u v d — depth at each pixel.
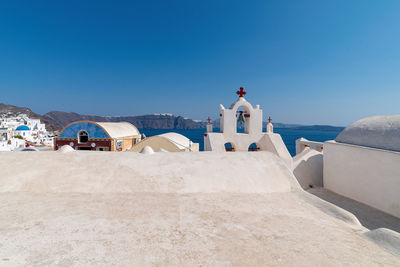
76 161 5.04
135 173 4.75
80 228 2.75
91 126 20.33
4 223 2.82
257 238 2.67
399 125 6.88
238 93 10.66
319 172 10.42
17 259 2.06
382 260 2.24
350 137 8.56
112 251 2.26
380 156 6.94
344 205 7.50
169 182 4.56
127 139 23.30
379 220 6.29
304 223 3.18
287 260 2.21
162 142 17.94
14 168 4.60
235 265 2.11
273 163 5.51
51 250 2.23
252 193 4.50
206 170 5.00
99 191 4.20
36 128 84.75
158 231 2.76
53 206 3.46
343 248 2.47
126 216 3.19
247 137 10.49
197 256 2.24
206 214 3.39
